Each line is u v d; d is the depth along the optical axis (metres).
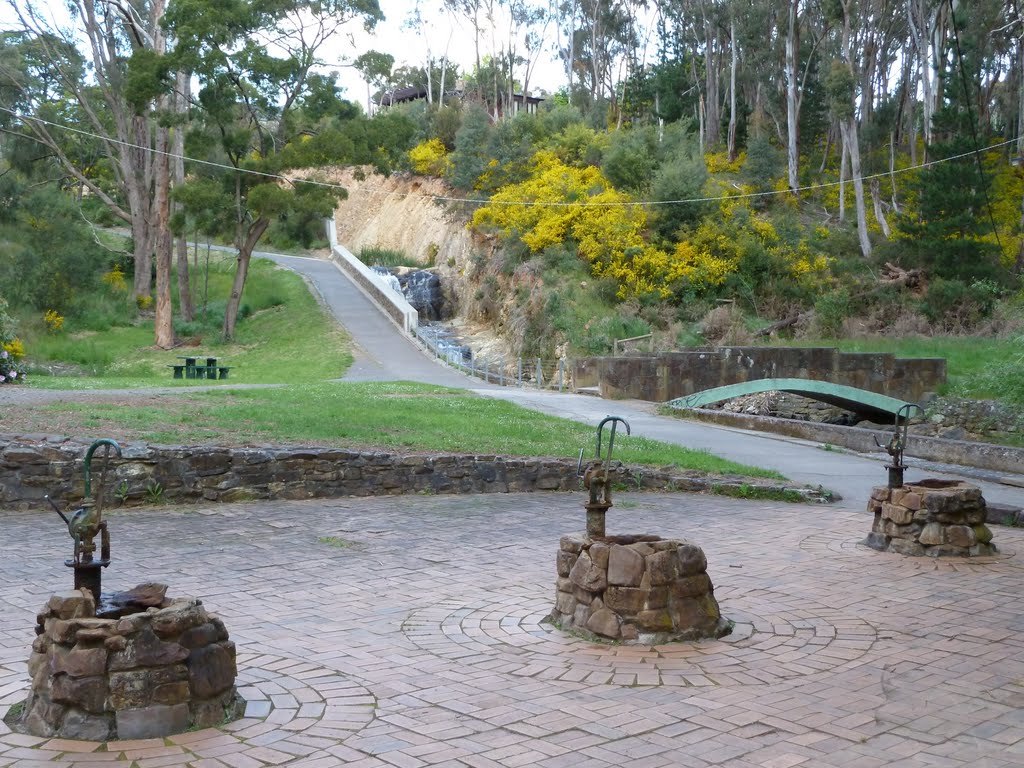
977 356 31.17
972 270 38.41
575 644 5.89
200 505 10.80
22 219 49.00
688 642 5.96
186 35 39.66
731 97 59.91
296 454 11.47
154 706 4.27
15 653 5.41
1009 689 5.14
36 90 48.06
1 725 4.33
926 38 49.34
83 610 4.39
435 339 41.59
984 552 8.98
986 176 40.16
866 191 52.34
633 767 4.02
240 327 47.59
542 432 16.72
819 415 28.53
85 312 47.22
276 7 41.16
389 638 5.96
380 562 8.20
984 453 17.17
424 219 60.00
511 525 10.16
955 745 4.33
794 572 8.16
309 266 63.88
